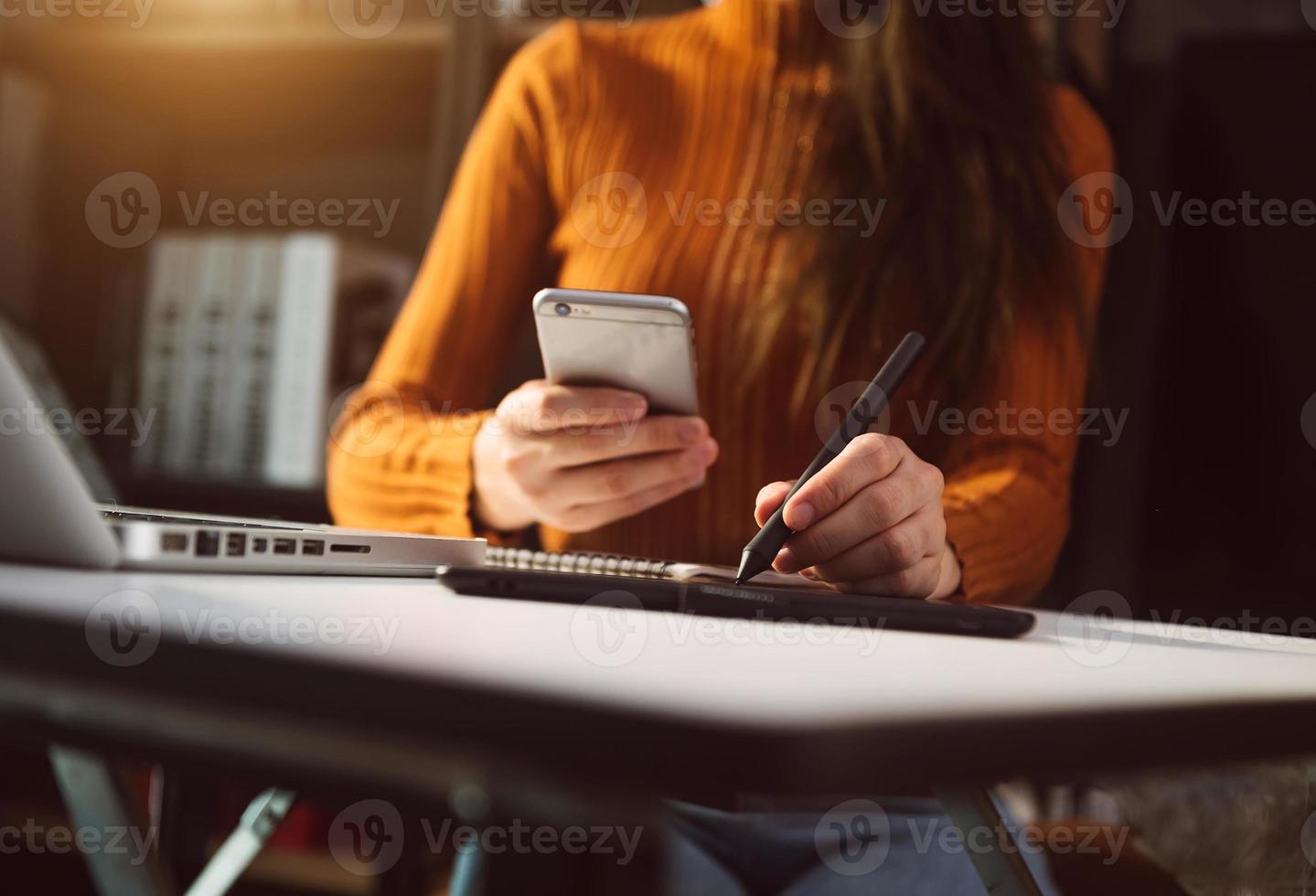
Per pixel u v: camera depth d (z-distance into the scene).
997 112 1.11
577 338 0.73
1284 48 1.42
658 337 0.71
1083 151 1.23
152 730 0.26
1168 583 1.44
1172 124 1.46
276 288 1.62
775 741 0.19
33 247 1.80
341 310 1.61
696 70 1.24
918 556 0.58
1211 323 1.44
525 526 0.96
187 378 1.66
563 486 0.84
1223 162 1.44
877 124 1.11
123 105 1.97
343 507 1.04
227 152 2.05
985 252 1.05
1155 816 0.87
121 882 0.44
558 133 1.24
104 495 1.58
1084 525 1.59
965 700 0.24
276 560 0.50
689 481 0.84
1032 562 0.91
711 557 1.11
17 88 1.76
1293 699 0.32
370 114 1.95
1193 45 1.45
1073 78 1.49
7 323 1.62
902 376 0.63
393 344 1.21
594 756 0.20
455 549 0.60
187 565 0.46
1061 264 1.10
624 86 1.24
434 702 0.22
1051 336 1.09
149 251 1.69
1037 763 0.24
